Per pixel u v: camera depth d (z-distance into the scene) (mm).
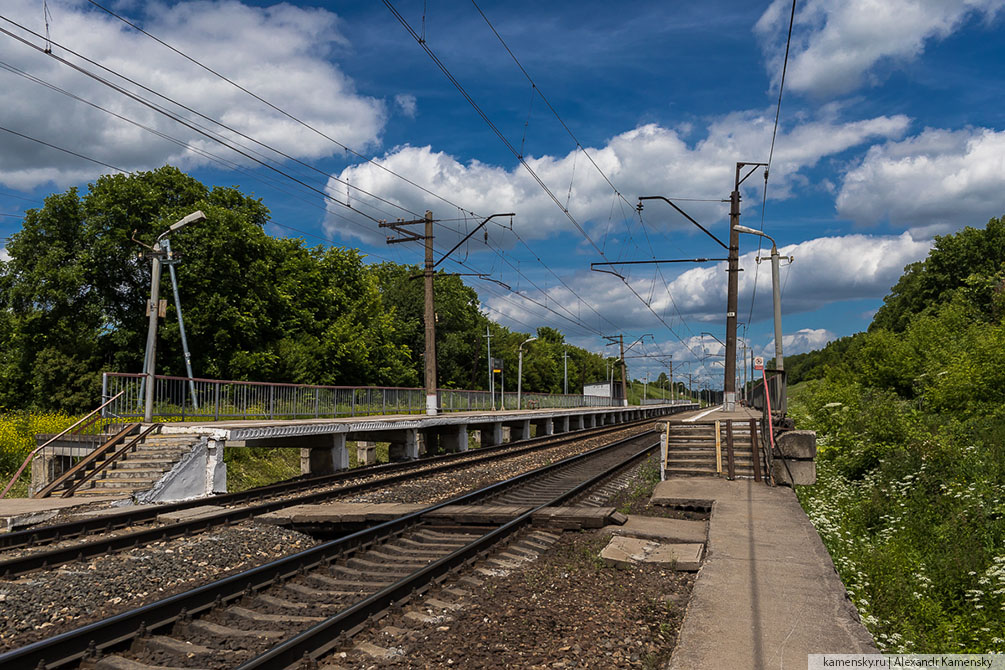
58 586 7711
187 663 5539
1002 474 13266
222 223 38344
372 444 25891
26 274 36469
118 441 15883
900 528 11875
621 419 75062
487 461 23547
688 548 9156
